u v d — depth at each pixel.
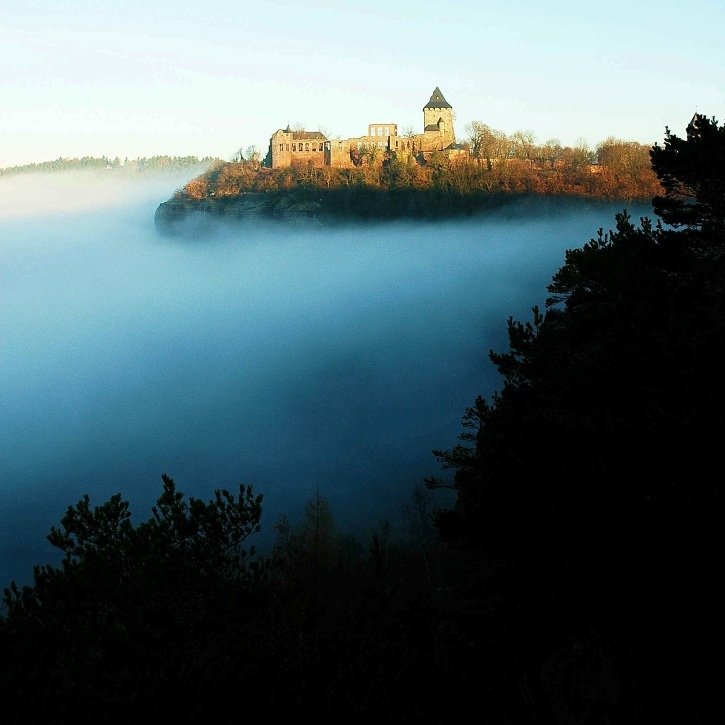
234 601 17.33
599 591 15.59
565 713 14.93
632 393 18.27
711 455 15.98
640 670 14.34
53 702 13.88
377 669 13.95
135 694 13.63
